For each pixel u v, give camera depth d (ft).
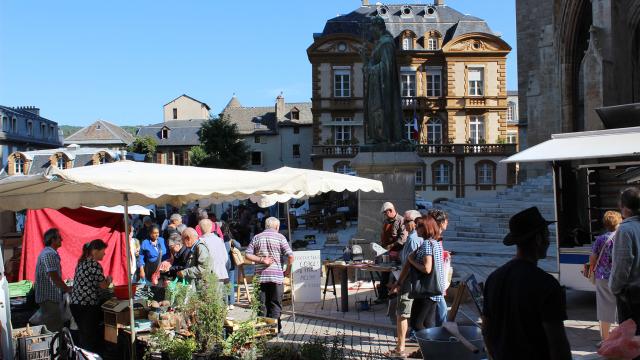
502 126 188.03
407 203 48.55
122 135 290.35
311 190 34.88
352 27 189.37
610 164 37.11
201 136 194.49
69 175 22.75
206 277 23.75
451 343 18.62
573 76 78.43
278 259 32.73
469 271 52.16
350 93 185.37
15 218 56.49
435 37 192.44
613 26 62.49
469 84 188.85
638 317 19.93
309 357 20.74
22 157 179.93
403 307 26.68
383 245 38.65
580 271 35.96
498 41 186.70
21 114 240.53
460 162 180.75
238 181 26.91
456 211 89.04
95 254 29.19
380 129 49.42
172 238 40.29
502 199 85.81
